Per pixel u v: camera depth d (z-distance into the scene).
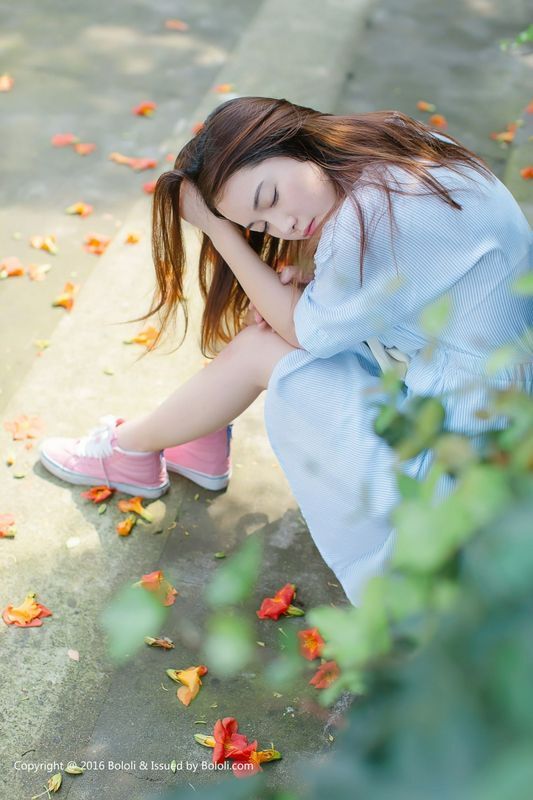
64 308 2.68
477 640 0.42
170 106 3.54
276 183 1.59
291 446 1.70
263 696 1.82
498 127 3.52
